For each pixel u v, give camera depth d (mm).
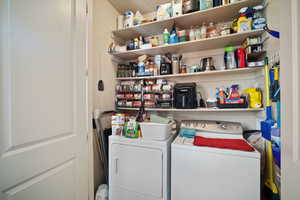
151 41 1733
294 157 473
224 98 1461
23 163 655
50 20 796
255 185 924
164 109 1644
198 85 1735
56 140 836
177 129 1836
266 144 1138
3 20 596
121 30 1791
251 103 1346
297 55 453
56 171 833
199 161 1072
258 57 1334
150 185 1210
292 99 480
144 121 1428
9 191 610
